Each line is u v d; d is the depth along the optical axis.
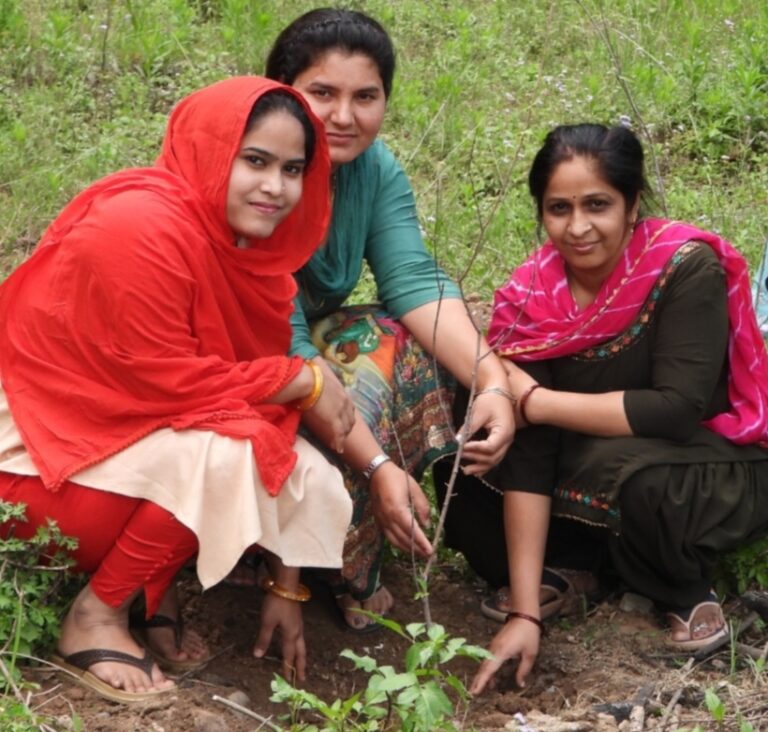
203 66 5.15
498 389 2.91
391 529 2.84
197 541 2.67
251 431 2.63
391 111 5.04
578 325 2.93
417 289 3.03
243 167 2.67
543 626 2.97
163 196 2.66
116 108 4.88
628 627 3.03
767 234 4.24
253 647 2.92
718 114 5.10
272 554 2.81
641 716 2.73
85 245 2.61
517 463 2.97
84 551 2.70
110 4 5.34
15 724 2.48
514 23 5.91
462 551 3.15
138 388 2.65
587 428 2.90
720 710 2.60
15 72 5.01
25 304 2.70
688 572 2.93
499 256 4.23
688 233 2.91
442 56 5.45
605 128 2.88
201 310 2.69
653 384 2.92
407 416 3.00
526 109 5.08
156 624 2.80
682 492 2.88
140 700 2.65
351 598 3.03
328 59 2.88
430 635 2.51
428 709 2.40
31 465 2.68
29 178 4.38
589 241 2.86
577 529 3.10
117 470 2.63
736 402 2.97
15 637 2.64
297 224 2.82
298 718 2.76
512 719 2.76
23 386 2.71
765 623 3.04
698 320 2.88
